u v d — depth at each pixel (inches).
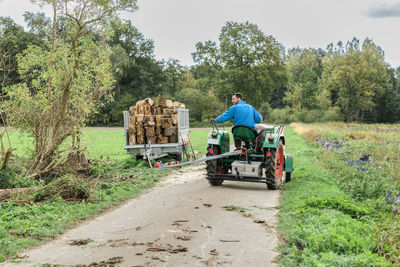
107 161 563.2
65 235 225.5
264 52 2226.9
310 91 2947.8
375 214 255.1
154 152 541.6
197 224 246.7
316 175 399.5
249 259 183.8
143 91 2832.2
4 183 339.9
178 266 174.6
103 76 433.1
